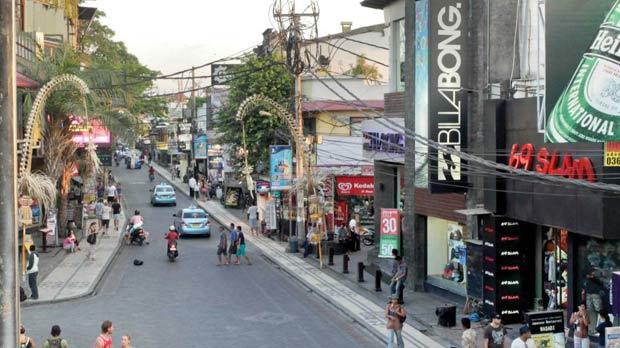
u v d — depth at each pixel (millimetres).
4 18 7770
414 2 26828
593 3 16359
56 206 40812
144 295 27562
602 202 16922
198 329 22141
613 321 17250
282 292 28438
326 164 43125
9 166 7816
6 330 7793
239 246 35875
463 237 25812
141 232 43094
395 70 31562
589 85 16422
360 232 42344
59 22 55156
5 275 7805
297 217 40219
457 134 23703
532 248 22234
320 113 47344
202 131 91812
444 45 23750
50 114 37500
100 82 37719
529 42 22312
